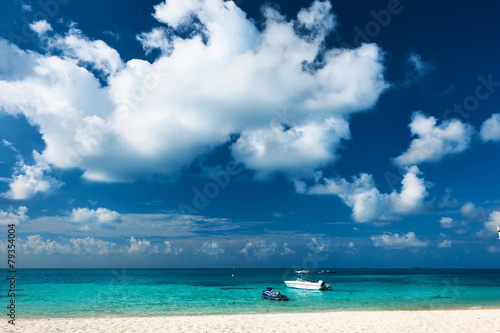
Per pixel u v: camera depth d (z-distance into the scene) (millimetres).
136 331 15367
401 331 15555
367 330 15742
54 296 38000
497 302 32719
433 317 19953
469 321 18250
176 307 28250
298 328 16203
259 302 32281
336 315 21031
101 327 16266
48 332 14891
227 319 19172
